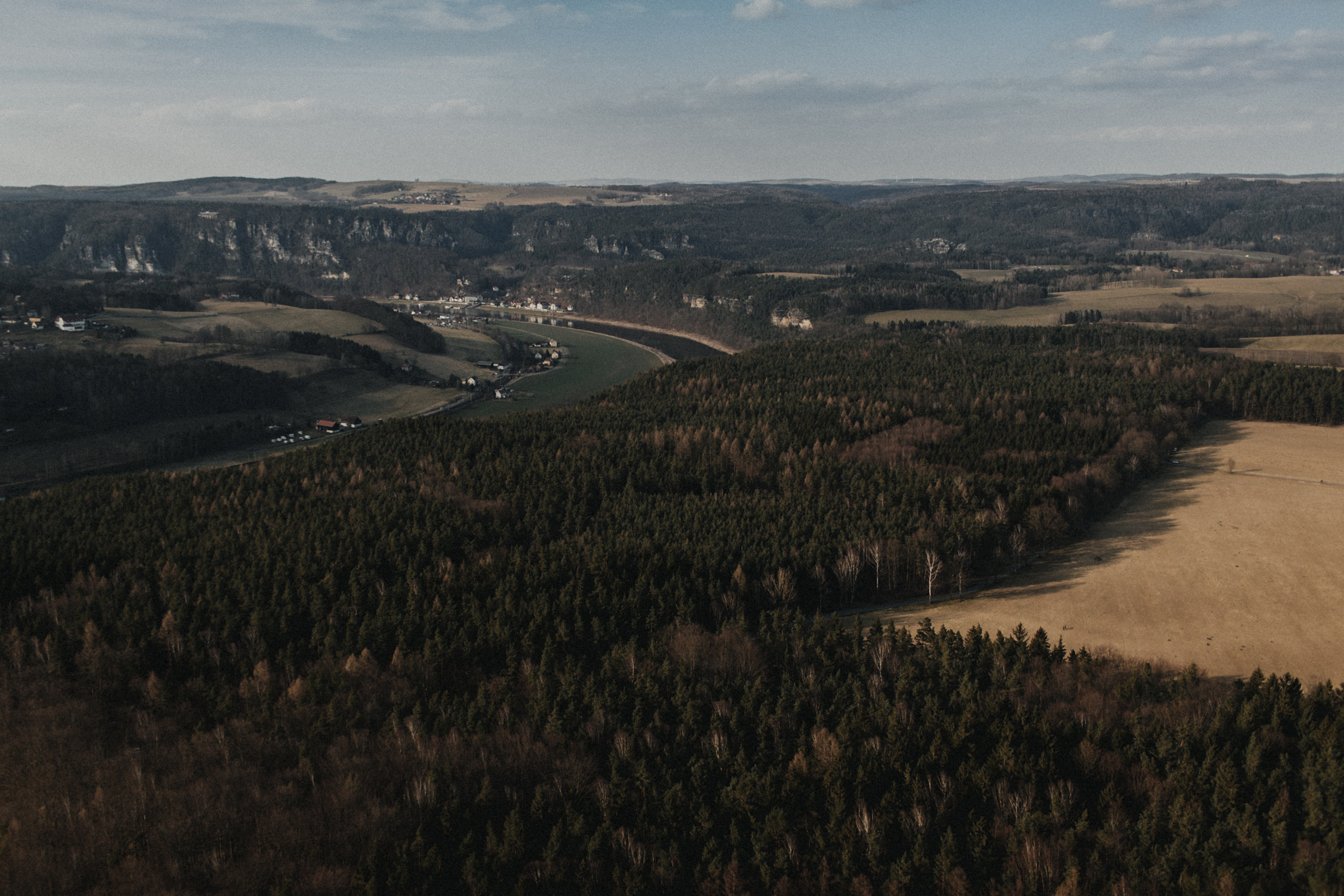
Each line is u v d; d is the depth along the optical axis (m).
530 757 114.44
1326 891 88.00
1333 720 115.12
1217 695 124.56
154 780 111.75
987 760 109.94
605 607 151.12
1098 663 134.25
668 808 105.69
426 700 129.25
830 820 102.69
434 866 98.81
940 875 95.38
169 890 96.75
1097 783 108.44
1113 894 91.44
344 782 109.75
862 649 138.12
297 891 96.38
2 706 126.50
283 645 144.50
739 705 123.88
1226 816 99.81
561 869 98.94
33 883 96.88
